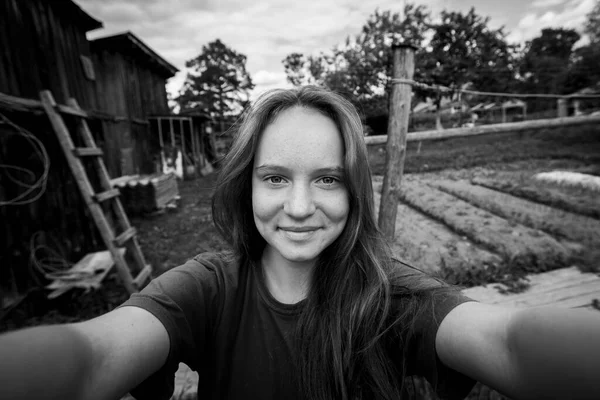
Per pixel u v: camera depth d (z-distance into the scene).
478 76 21.05
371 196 0.90
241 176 0.92
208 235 6.32
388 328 0.82
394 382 0.84
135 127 10.99
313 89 0.84
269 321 0.89
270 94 0.85
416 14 20.23
